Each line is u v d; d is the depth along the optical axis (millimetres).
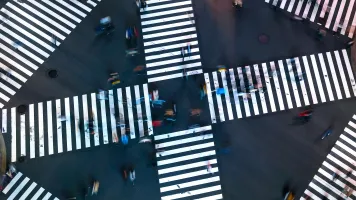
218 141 23688
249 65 25203
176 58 25344
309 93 24672
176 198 22719
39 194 22578
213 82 24828
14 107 24094
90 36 25703
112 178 22969
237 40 25828
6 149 23266
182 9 26422
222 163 23312
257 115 24219
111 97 24422
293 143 23750
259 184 22984
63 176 22953
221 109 24266
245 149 23594
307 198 22781
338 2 26719
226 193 22844
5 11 26094
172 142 23625
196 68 25156
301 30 26078
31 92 24453
